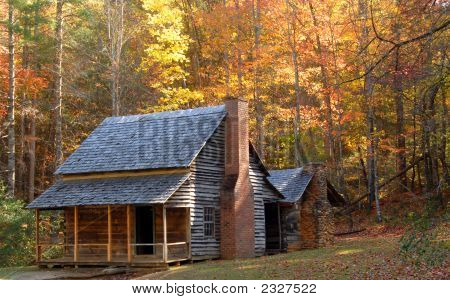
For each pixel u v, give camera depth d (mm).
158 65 40219
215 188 26719
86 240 26859
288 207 30703
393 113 40812
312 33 37250
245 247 26875
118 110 39688
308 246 29781
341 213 38000
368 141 36156
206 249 25812
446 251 19203
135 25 42156
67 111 46031
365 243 27609
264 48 39062
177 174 25172
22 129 41500
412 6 15734
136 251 26016
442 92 32031
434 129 30750
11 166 32500
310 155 41812
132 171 25922
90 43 44781
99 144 28391
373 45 29750
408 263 18016
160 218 25906
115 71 39312
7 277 22547
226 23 39906
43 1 31734
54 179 45875
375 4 28531
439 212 33719
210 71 44531
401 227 33031
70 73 41281
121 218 26156
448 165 37406
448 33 16969
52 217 32750
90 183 26359
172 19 38938
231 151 27250
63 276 22250
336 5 36562
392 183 42125
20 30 31312
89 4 40562
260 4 38156
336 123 39500
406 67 16812
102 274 22859
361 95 36938
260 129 42969
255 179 28766
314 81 40375
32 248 29531
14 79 34844
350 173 46562
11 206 29859
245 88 41281
